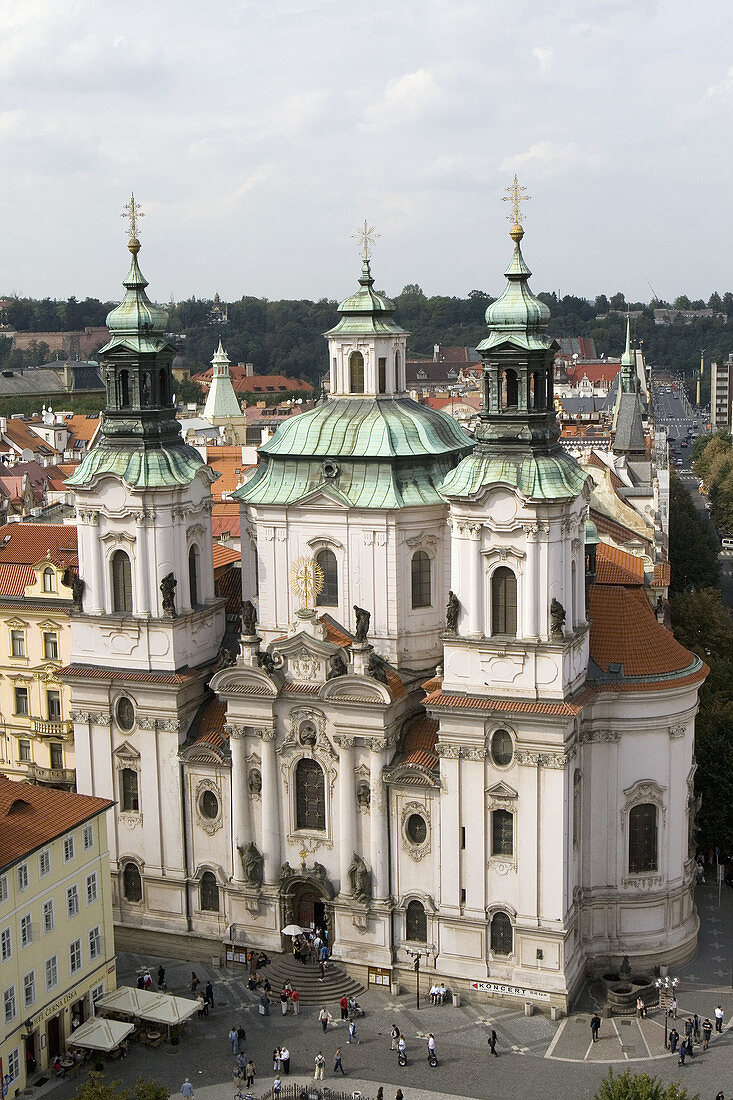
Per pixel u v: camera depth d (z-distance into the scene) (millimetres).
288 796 104125
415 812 100000
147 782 108938
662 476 177875
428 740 101688
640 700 99375
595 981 101875
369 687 98562
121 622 107438
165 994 96625
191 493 108250
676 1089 74375
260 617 108000
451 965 100000
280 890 104625
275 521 105750
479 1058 92000
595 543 111062
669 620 152250
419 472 104250
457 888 98938
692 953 105125
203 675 108625
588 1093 87250
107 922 98750
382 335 107250
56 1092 88938
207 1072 91562
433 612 105375
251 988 103188
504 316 94625
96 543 107812
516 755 95125
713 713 123125
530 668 94438
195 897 109312
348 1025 96875
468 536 95062
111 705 108938
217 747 105625
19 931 88625
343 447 104062
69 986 94188
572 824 97750
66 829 92875
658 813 101500
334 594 105125
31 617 133000
